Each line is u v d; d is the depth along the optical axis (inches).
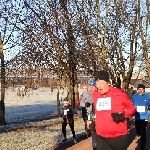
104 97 212.1
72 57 577.0
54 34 569.6
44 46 593.3
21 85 865.5
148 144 441.4
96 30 558.9
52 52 597.6
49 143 465.7
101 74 212.2
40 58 653.9
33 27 584.1
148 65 558.3
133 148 416.2
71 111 470.0
